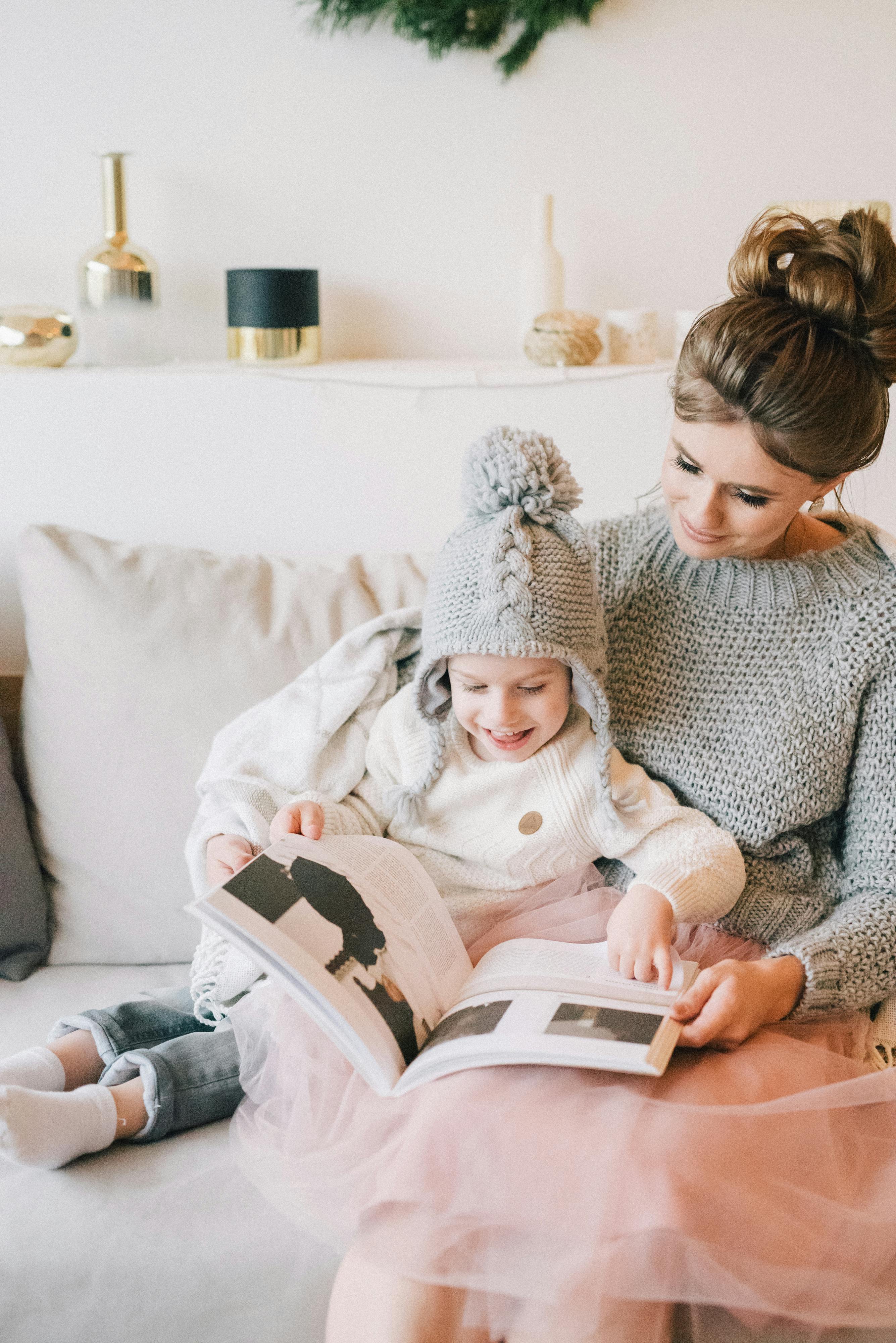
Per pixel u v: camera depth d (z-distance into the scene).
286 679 1.30
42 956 1.28
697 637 1.07
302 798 1.08
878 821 1.00
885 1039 0.99
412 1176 0.78
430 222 1.72
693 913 0.95
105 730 1.28
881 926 0.94
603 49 1.65
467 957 0.99
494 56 1.66
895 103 1.67
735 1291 0.74
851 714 1.01
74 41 1.64
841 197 1.71
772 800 1.01
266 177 1.70
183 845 1.26
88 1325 0.85
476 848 1.07
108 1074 1.01
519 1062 0.79
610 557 1.14
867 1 1.63
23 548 1.35
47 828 1.31
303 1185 0.85
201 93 1.66
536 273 1.64
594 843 1.05
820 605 1.03
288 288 1.57
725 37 1.65
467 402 1.55
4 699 1.51
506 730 1.00
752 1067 0.84
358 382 1.54
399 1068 0.85
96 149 1.68
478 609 0.96
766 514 0.93
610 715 1.08
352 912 0.91
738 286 0.94
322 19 1.63
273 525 1.59
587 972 0.91
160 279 1.72
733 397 0.87
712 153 1.69
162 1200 0.89
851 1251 0.76
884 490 1.56
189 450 1.55
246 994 1.07
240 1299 0.85
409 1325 0.76
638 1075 0.82
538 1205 0.75
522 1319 0.76
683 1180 0.74
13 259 1.71
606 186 1.71
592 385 1.54
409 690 1.12
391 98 1.67
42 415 1.53
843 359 0.87
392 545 1.60
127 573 1.33
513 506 1.00
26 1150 0.89
